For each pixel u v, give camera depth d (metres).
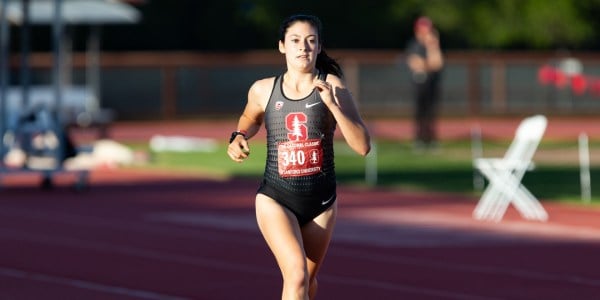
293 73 15.09
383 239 28.81
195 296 21.03
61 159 41.72
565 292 21.33
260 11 98.88
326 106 14.91
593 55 86.75
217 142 66.62
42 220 33.09
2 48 42.88
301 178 14.95
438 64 58.88
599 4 102.81
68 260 25.59
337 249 27.06
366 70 85.44
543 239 28.77
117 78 83.06
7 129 47.75
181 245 27.91
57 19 43.41
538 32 101.50
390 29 101.56
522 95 86.62
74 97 63.16
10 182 44.69
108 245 27.98
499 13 101.56
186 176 47.25
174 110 83.81
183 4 99.44
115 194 40.50
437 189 41.47
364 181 44.41
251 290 21.59
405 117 85.50
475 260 25.30
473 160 53.00
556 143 63.06
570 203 36.91
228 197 39.41
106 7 58.97
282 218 14.86
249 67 84.69
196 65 84.06
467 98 86.12
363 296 20.91
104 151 52.69
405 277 23.08
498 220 32.69
